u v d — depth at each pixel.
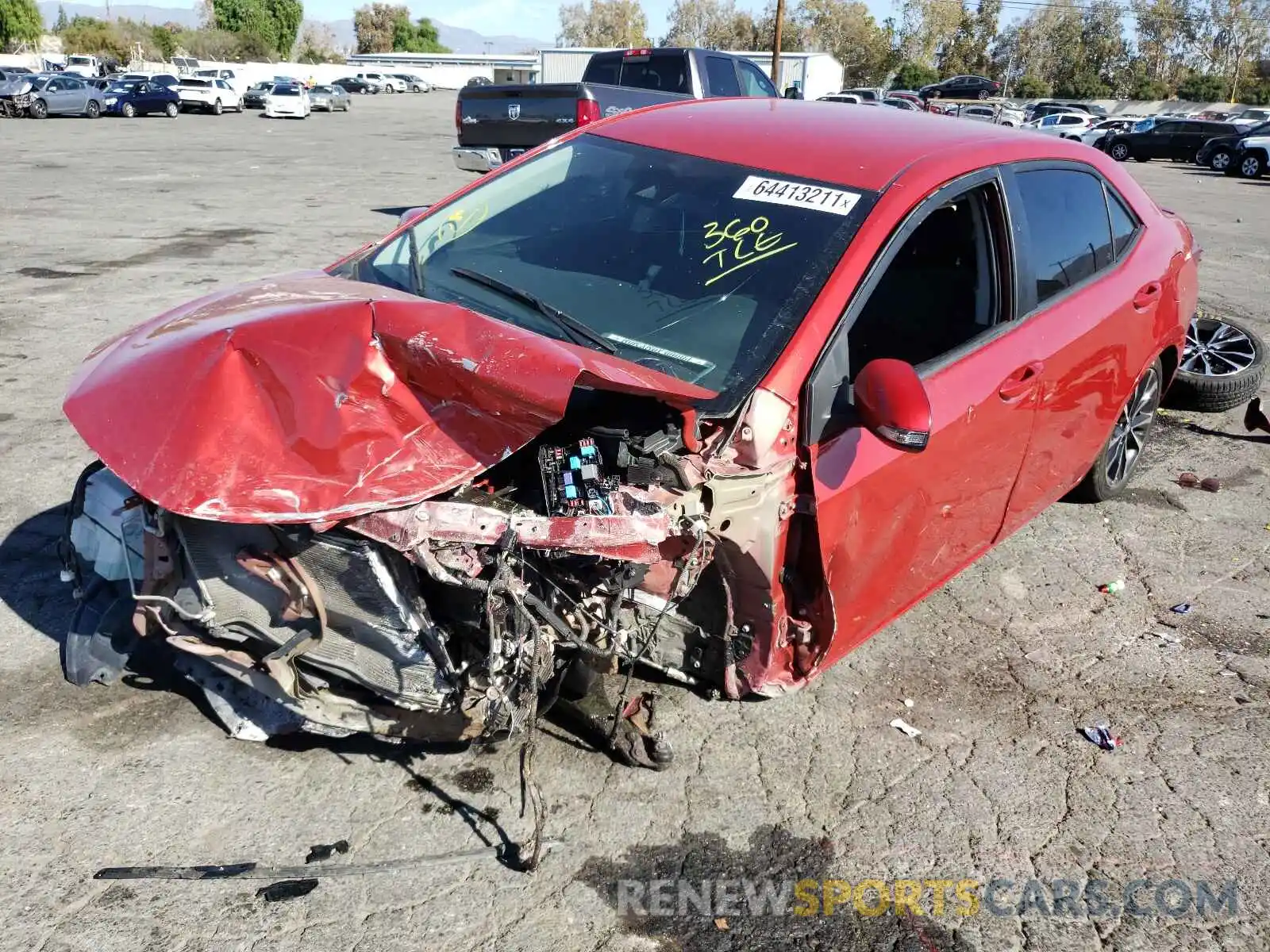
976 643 3.84
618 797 2.89
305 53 114.88
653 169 3.61
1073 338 3.75
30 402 5.77
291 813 2.76
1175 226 4.94
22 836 2.63
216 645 2.75
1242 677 3.72
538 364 2.31
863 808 2.95
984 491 3.56
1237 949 2.57
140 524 2.82
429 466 2.38
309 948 2.36
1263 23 82.31
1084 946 2.55
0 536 4.15
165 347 2.63
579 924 2.48
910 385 2.71
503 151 11.94
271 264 10.07
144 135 28.30
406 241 3.72
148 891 2.49
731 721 3.25
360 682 2.64
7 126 30.19
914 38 89.56
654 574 2.73
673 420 2.61
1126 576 4.42
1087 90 78.31
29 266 9.52
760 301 2.96
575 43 117.12
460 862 2.63
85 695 3.19
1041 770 3.17
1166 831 2.95
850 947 2.49
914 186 3.19
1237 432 6.30
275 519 2.27
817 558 2.83
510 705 2.54
